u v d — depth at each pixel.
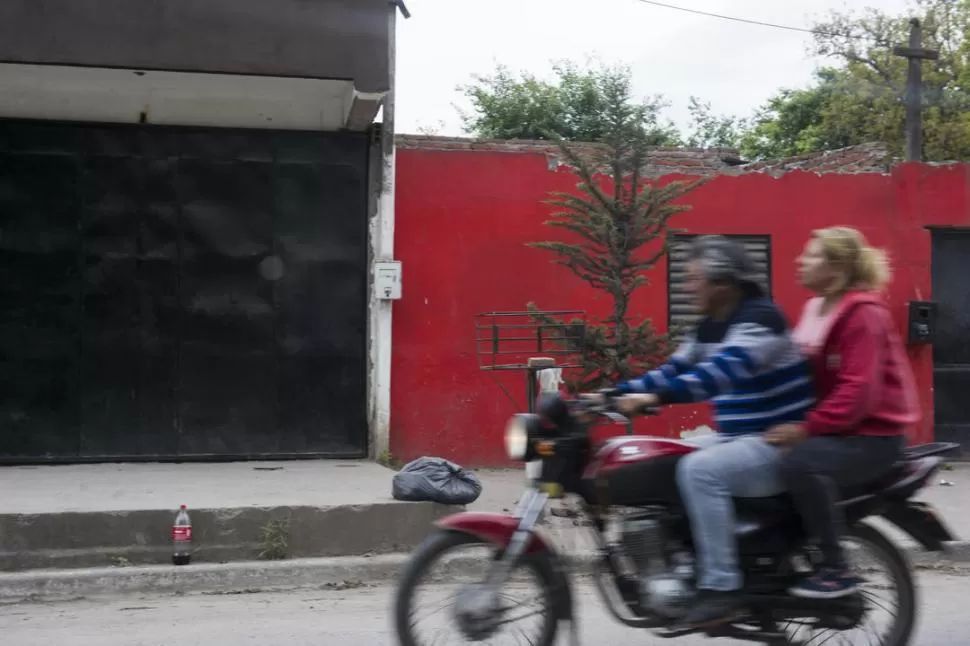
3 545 6.84
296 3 9.22
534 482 4.24
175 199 10.27
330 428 10.54
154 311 10.23
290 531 7.27
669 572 4.16
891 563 4.66
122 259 10.17
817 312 4.45
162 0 8.98
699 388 4.13
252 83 9.96
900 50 14.21
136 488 8.28
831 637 4.62
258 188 10.43
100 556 6.96
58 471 9.48
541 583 4.31
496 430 10.88
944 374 11.83
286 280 10.47
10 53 8.73
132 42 8.93
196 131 10.30
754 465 4.15
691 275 4.46
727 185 11.29
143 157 10.22
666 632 4.31
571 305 10.98
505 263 10.92
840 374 4.20
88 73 9.62
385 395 10.45
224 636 5.50
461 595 4.21
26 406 9.97
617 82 9.79
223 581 6.88
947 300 11.83
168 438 10.21
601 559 4.28
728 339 4.19
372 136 10.52
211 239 10.34
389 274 10.35
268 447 10.40
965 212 11.71
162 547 7.09
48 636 5.54
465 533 4.27
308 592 6.78
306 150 10.52
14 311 9.98
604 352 9.21
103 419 10.11
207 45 9.05
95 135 10.13
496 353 10.02
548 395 4.24
